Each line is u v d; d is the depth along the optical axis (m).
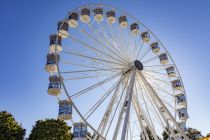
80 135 23.55
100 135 22.69
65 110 24.83
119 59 26.69
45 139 41.12
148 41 31.80
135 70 26.36
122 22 30.62
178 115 29.64
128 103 23.66
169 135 26.25
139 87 26.86
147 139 26.19
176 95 30.19
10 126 39.75
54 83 25.98
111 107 25.17
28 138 41.72
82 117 22.56
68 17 28.12
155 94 25.42
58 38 26.98
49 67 26.23
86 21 28.70
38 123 42.78
